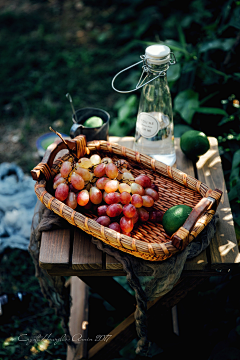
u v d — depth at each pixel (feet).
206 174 4.61
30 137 9.64
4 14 13.69
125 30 12.45
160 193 4.08
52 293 4.67
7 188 7.09
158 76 4.01
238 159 5.58
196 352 5.24
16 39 12.66
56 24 13.32
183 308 5.52
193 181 3.93
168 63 4.02
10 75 11.37
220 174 4.61
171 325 5.67
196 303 5.68
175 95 7.90
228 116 6.60
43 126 9.89
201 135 4.63
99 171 3.93
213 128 7.22
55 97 10.67
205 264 3.59
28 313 6.24
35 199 7.20
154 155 4.50
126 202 3.65
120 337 4.87
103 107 10.23
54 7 14.14
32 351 5.74
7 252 7.13
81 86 10.91
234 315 5.15
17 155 9.21
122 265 3.60
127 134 8.38
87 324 5.75
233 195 5.32
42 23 13.37
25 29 13.10
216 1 8.01
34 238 4.26
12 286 6.63
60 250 3.72
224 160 6.48
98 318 6.10
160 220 3.77
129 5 13.55
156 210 3.83
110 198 3.67
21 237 7.02
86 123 4.86
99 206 3.82
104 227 3.33
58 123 9.93
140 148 4.56
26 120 10.07
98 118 4.86
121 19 13.05
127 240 3.23
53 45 12.37
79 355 5.09
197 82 7.56
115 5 13.92
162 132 4.35
